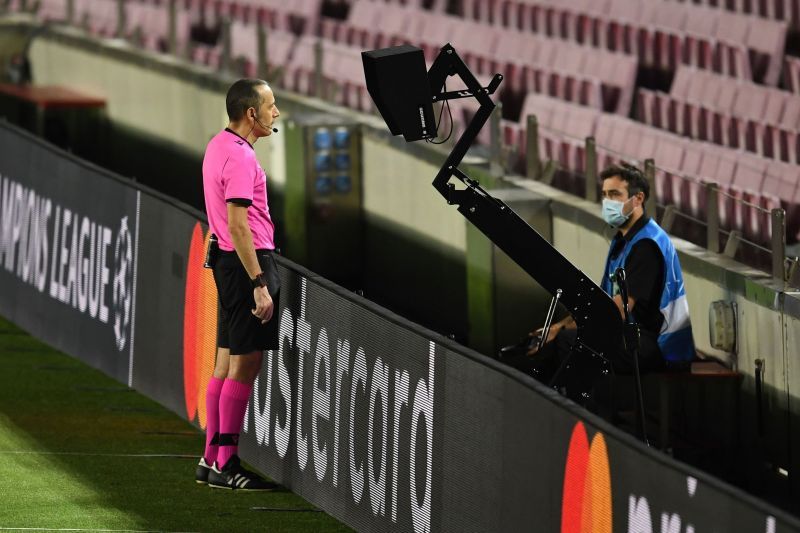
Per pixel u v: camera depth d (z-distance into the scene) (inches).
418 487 673.6
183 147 1761.8
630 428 893.8
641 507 523.2
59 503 797.9
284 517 769.6
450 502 649.0
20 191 1192.8
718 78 1496.1
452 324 1318.9
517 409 598.9
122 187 1000.2
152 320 971.9
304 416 777.6
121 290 1015.0
